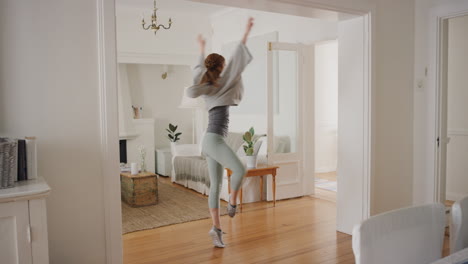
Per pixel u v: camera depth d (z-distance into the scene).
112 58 2.37
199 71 3.41
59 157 2.27
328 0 3.34
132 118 7.64
